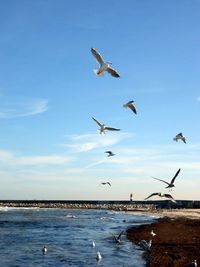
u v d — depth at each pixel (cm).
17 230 4834
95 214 9356
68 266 2489
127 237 3809
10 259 2741
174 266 2292
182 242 3228
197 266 2228
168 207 13200
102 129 1545
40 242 3619
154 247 2991
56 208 13862
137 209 12181
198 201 13350
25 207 14312
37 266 2509
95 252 2983
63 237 4050
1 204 15225
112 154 1877
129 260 2633
